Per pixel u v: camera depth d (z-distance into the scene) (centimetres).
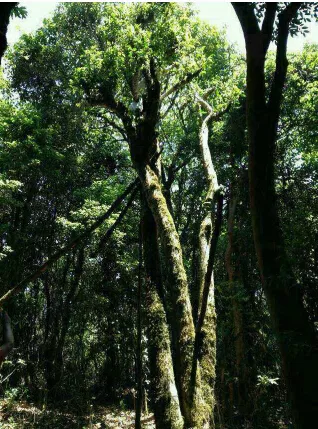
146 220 522
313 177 1047
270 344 1041
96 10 1552
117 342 1409
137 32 877
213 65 1446
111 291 1392
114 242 1298
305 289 475
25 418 1050
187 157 1475
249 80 334
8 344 223
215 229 341
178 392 430
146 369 1068
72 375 1370
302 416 281
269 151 332
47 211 1477
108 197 1361
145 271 513
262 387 897
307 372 286
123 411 1234
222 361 974
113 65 836
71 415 1134
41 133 1304
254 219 338
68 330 1485
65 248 339
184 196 1584
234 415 945
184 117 1641
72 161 1470
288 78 1125
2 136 1302
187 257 1452
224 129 1250
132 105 500
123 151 1647
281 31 335
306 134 1119
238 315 991
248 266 1165
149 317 478
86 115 1424
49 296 1476
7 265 1278
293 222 682
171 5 984
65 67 1556
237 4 335
